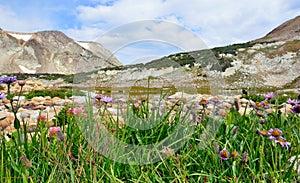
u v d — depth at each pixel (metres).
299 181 2.01
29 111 5.62
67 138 2.26
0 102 6.88
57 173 1.95
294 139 2.56
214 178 2.02
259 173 1.99
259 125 2.74
